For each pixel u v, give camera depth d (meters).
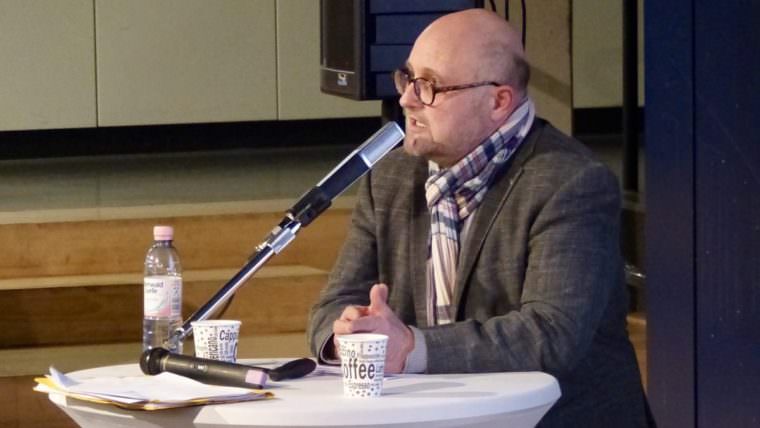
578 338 4.02
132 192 9.29
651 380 5.91
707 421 5.73
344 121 12.95
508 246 4.23
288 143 12.87
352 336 3.45
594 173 4.23
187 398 3.30
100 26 11.99
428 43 4.27
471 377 3.78
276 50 12.36
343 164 3.90
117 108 12.12
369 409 3.24
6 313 7.30
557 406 4.21
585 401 4.26
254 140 12.79
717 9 5.55
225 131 12.71
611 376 4.32
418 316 4.40
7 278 7.71
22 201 8.80
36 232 7.76
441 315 4.34
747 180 5.56
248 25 12.27
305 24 12.37
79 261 7.82
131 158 12.11
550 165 4.23
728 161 5.59
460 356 3.90
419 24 6.59
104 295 7.43
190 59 12.21
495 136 4.29
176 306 4.35
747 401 5.62
